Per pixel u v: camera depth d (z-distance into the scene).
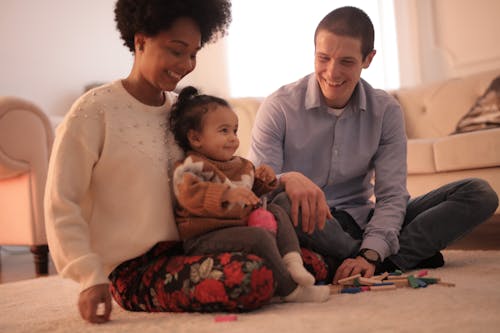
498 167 2.79
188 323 1.06
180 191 1.22
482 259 1.85
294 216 1.40
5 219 2.63
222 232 1.21
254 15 5.12
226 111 1.32
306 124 1.77
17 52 4.32
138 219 1.24
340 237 1.53
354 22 1.62
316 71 1.69
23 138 2.50
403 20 5.09
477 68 4.78
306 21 5.11
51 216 1.19
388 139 1.78
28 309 1.48
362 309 1.09
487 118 3.37
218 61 5.04
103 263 1.24
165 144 1.32
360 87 1.74
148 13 1.21
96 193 1.26
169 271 1.18
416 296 1.20
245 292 1.09
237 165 1.34
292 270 1.21
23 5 4.36
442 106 3.72
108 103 1.28
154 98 1.35
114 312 1.28
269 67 5.12
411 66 5.08
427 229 1.67
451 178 2.93
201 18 1.28
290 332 0.93
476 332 0.87
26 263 3.16
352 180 1.81
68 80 4.61
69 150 1.22
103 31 4.85
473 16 4.79
